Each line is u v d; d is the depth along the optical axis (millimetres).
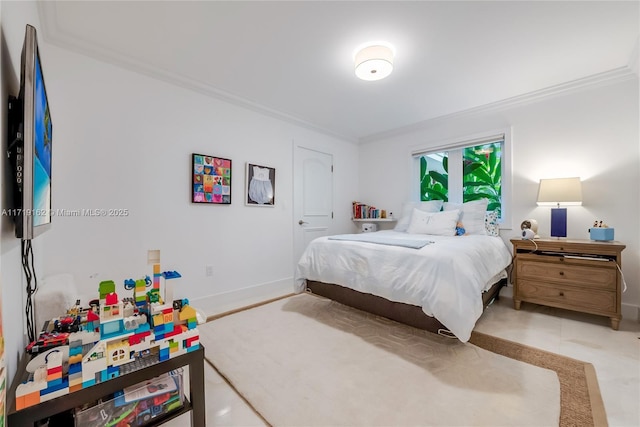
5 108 862
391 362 1672
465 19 1713
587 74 2371
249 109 3047
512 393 1370
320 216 3902
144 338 958
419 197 3896
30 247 1138
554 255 2395
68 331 1013
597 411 1236
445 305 1646
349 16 1690
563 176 2668
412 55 2098
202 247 2645
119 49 2020
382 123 3641
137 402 987
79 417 906
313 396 1372
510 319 2328
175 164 2463
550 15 1680
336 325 2240
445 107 3096
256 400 1348
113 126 2127
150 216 2309
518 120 2943
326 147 3994
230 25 1771
